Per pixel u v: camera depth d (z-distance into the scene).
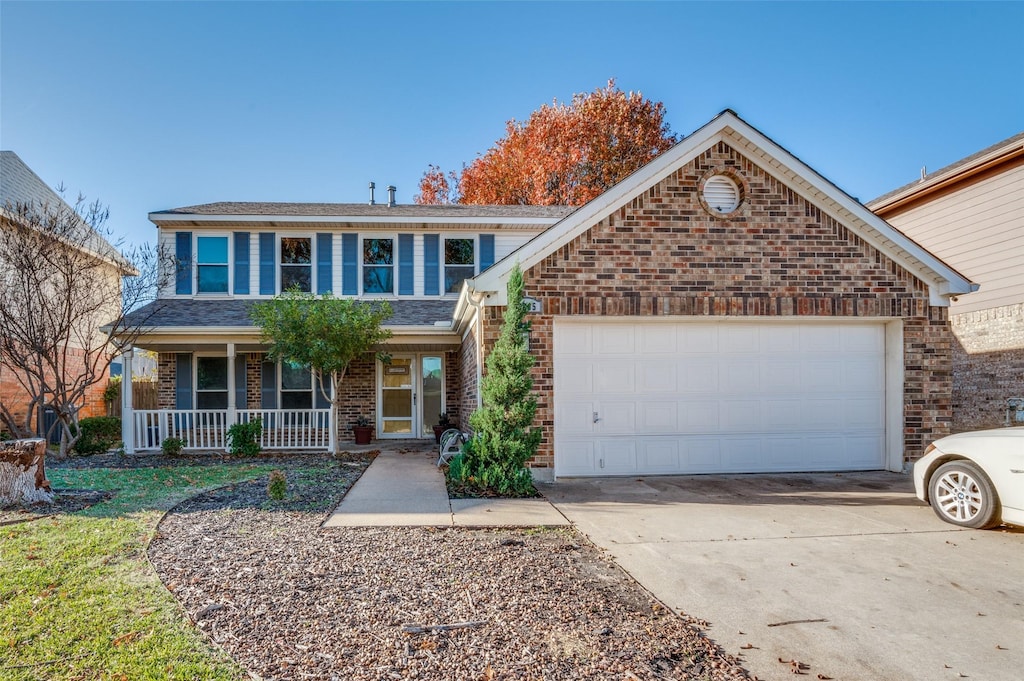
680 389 9.37
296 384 14.54
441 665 3.24
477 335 9.51
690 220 9.18
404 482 8.57
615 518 6.59
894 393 9.57
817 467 9.57
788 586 4.54
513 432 8.01
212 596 4.16
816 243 9.37
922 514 6.83
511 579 4.57
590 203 8.94
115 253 15.88
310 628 3.68
